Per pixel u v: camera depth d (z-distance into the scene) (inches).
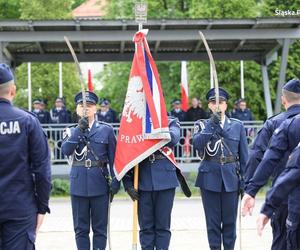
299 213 197.9
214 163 330.6
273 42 767.7
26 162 212.2
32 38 706.8
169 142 313.6
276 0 1087.0
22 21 690.2
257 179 223.1
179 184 335.6
